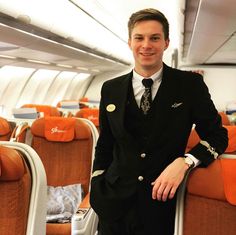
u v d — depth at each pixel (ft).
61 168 7.87
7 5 8.73
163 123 4.07
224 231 3.86
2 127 8.79
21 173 3.98
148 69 4.12
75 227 5.72
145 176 4.15
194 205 4.00
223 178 3.82
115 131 4.31
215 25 11.56
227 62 29.50
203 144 3.97
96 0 13.71
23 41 11.78
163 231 4.27
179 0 9.40
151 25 3.90
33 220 4.11
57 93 30.99
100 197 4.36
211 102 4.20
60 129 7.84
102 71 36.55
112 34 20.67
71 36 14.38
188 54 22.82
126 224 4.31
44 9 11.11
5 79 20.70
